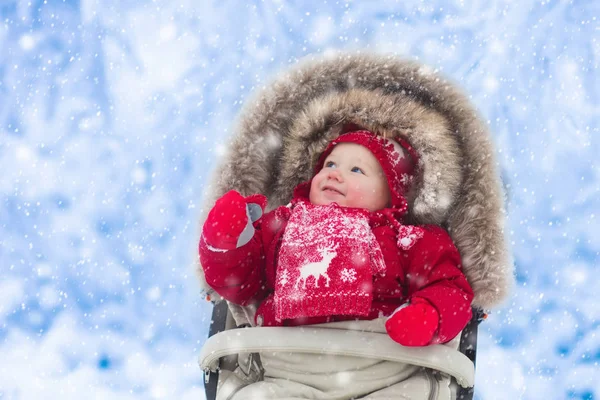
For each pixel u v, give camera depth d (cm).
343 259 242
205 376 262
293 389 233
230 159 296
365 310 237
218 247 234
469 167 280
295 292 238
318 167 295
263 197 237
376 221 265
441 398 238
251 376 260
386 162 276
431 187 277
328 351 233
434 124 282
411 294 256
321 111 293
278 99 306
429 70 302
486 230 271
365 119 285
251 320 276
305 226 253
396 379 236
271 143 304
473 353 275
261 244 268
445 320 232
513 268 276
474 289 270
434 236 265
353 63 309
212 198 293
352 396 233
